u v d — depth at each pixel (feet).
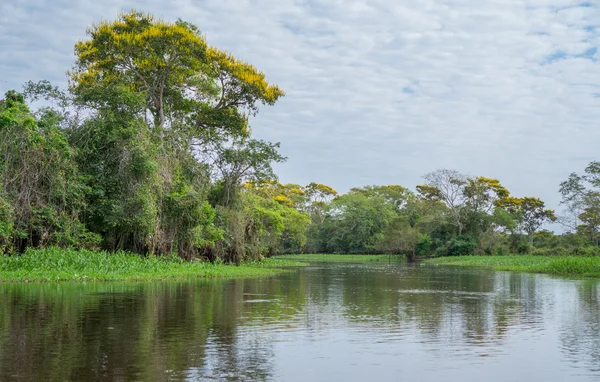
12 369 22.49
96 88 97.09
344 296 56.54
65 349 26.40
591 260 118.83
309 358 25.85
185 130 111.86
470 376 22.93
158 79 112.78
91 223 91.91
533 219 297.33
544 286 75.66
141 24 107.34
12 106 79.61
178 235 102.32
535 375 23.18
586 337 32.32
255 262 142.00
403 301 51.93
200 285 66.74
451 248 249.96
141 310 40.34
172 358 25.09
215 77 120.16
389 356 26.55
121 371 22.53
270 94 119.96
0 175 74.28
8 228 72.79
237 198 126.52
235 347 27.89
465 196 260.01
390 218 293.02
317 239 304.09
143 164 90.07
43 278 64.95
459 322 37.99
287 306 46.11
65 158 82.53
